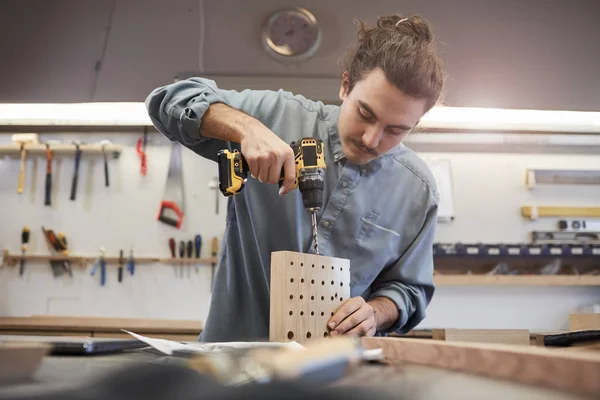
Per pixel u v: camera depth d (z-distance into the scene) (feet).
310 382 1.26
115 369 1.51
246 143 3.68
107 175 11.59
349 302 3.43
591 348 2.17
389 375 1.64
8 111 8.69
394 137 4.01
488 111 8.77
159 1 9.14
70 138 11.87
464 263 11.16
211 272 11.41
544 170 11.86
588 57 9.07
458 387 1.38
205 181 11.76
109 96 8.82
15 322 9.66
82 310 11.15
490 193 12.01
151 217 11.60
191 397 1.15
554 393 1.29
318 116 4.72
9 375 1.40
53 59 8.84
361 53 4.05
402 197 4.71
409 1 9.20
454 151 12.10
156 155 11.87
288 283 3.01
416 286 4.68
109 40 8.98
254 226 4.47
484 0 9.23
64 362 1.90
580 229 11.60
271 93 4.90
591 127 9.74
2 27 8.86
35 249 11.39
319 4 9.22
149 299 11.27
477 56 9.03
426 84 3.69
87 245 11.46
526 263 11.20
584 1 9.28
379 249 4.54
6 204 11.55
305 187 3.72
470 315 11.48
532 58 9.04
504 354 1.68
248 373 1.33
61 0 9.04
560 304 11.62
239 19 9.15
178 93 4.33
